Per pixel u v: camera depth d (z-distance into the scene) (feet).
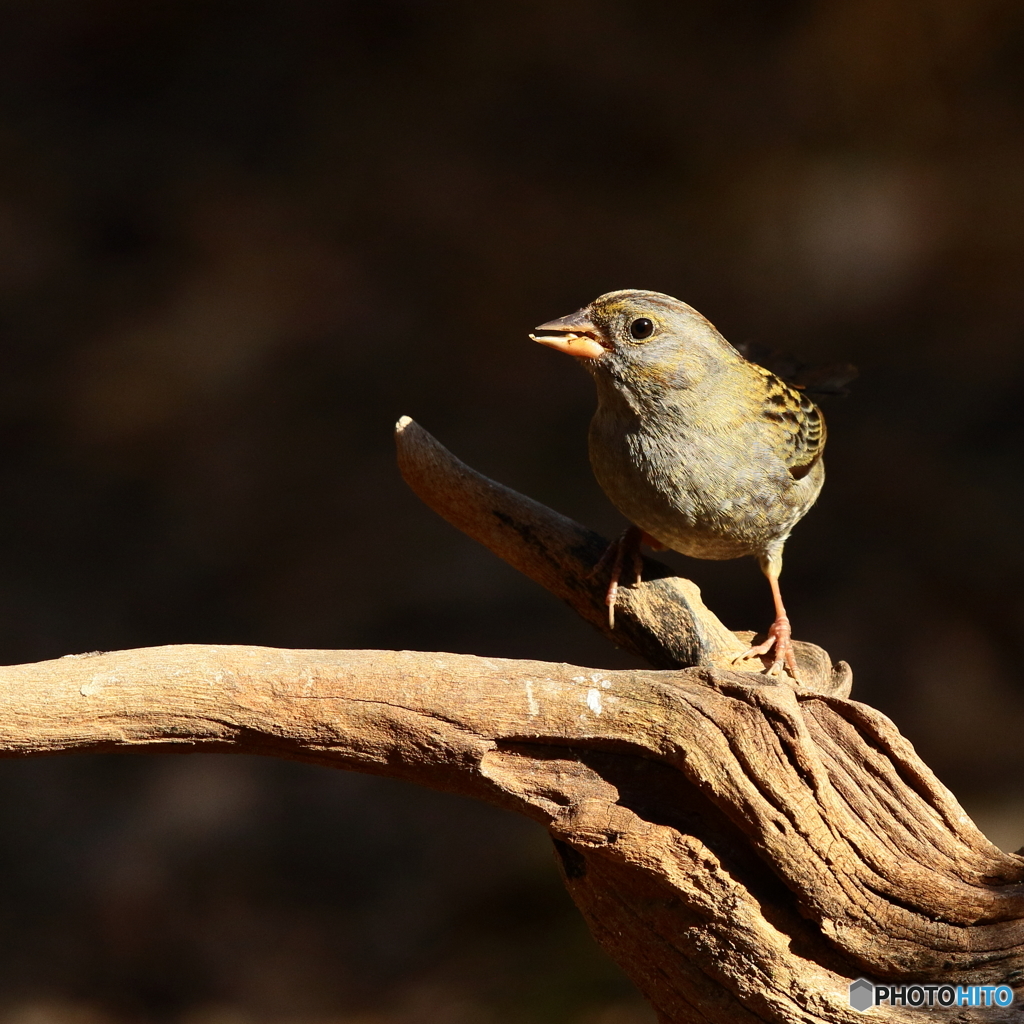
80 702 15.14
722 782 15.01
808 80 65.77
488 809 36.78
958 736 35.27
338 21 70.90
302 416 51.85
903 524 43.52
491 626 42.22
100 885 34.37
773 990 15.48
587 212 61.36
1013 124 61.87
